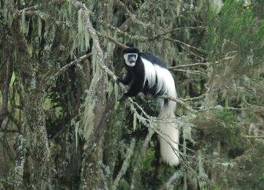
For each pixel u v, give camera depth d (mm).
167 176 16359
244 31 8719
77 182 14984
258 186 9352
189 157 10984
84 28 9820
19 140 12992
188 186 15375
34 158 12406
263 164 9258
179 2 13570
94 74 9656
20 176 12969
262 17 10398
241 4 9125
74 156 14945
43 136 12172
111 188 14078
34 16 12570
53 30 12250
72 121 13820
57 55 13102
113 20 14000
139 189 15297
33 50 13406
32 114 12086
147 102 13344
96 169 12422
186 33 14445
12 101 15008
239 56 8758
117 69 13734
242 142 9484
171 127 11305
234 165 9547
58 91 15023
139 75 11148
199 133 12508
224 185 9641
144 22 12977
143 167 16328
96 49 9148
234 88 10008
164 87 11578
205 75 12562
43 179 12531
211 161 10039
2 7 11938
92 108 11133
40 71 12867
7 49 13156
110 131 14305
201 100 13055
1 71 13898
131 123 15211
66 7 10844
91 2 11938
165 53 13758
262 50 8688
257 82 10930
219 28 8852
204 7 13859
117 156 15289
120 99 11914
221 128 8891
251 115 11000
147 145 15023
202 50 12141
